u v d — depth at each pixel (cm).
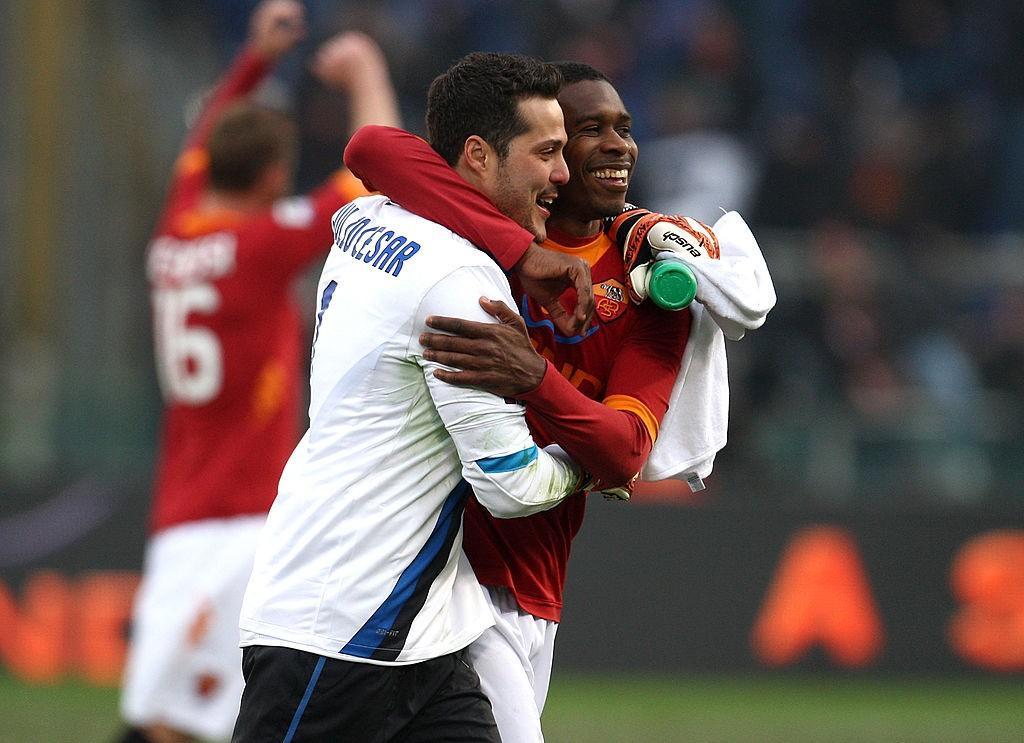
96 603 3016
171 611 1809
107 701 2744
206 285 1825
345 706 1120
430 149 1195
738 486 3284
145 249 3828
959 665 3222
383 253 1169
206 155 1916
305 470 1162
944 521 3250
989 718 2814
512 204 1183
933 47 4688
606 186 1229
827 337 3356
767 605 3195
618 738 2478
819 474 3297
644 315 1244
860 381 3331
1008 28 4756
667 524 3191
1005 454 3303
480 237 1159
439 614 1155
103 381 3167
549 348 1242
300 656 1121
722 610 3184
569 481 1177
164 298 1869
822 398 3325
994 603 3244
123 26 4375
